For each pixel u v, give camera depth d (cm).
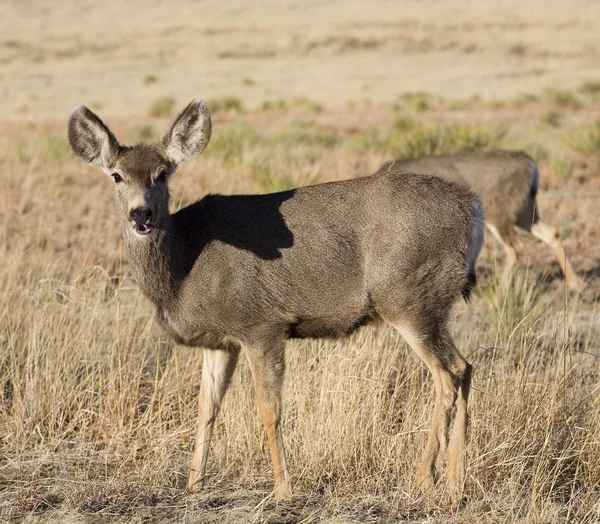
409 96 16175
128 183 2088
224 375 2230
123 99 18000
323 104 16225
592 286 3894
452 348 2156
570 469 2222
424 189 2177
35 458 2350
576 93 15875
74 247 4316
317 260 2130
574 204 5541
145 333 2850
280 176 4884
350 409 2286
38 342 2666
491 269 4241
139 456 2373
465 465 2098
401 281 2117
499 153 4178
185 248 2123
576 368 2580
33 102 17175
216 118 13675
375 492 2077
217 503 2056
